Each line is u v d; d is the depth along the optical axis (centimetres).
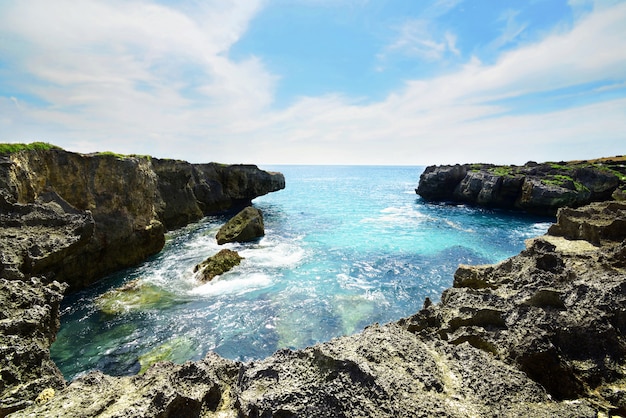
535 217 4625
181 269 2289
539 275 995
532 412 473
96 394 583
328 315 1666
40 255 1314
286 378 553
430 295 1925
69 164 2048
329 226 3988
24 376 718
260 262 2456
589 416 466
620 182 5000
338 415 473
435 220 4425
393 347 616
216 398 600
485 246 3039
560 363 650
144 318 1606
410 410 463
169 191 3681
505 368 580
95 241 2045
